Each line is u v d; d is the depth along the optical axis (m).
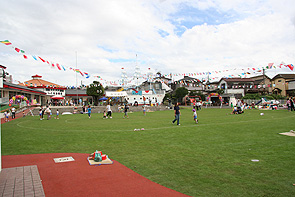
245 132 10.27
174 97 51.66
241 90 50.44
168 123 15.34
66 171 5.09
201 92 55.50
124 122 16.70
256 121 14.88
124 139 9.16
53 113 31.08
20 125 15.62
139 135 10.12
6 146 8.00
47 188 4.08
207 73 25.34
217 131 10.85
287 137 8.72
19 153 6.93
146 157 6.29
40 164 5.68
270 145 7.43
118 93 44.22
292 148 6.95
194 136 9.59
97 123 16.20
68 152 7.05
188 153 6.67
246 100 40.62
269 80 47.94
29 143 8.53
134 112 32.88
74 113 31.36
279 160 5.70
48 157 6.40
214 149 7.11
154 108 38.50
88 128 13.06
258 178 4.52
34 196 3.70
